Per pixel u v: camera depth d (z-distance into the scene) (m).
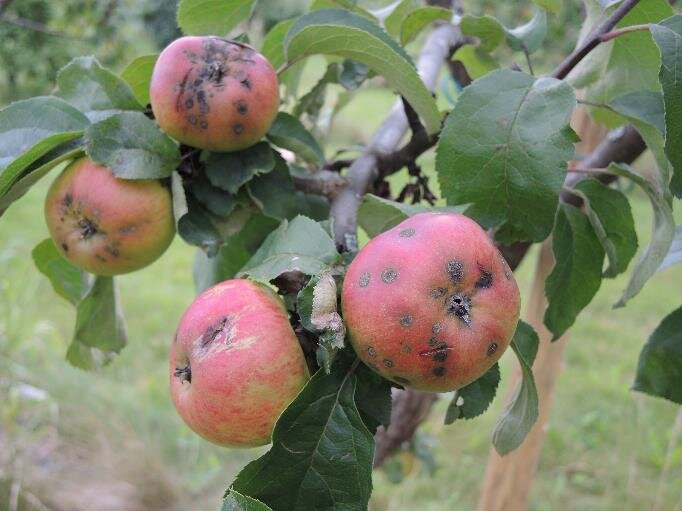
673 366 0.32
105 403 1.20
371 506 1.07
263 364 0.24
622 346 1.49
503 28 0.36
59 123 0.32
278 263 0.26
